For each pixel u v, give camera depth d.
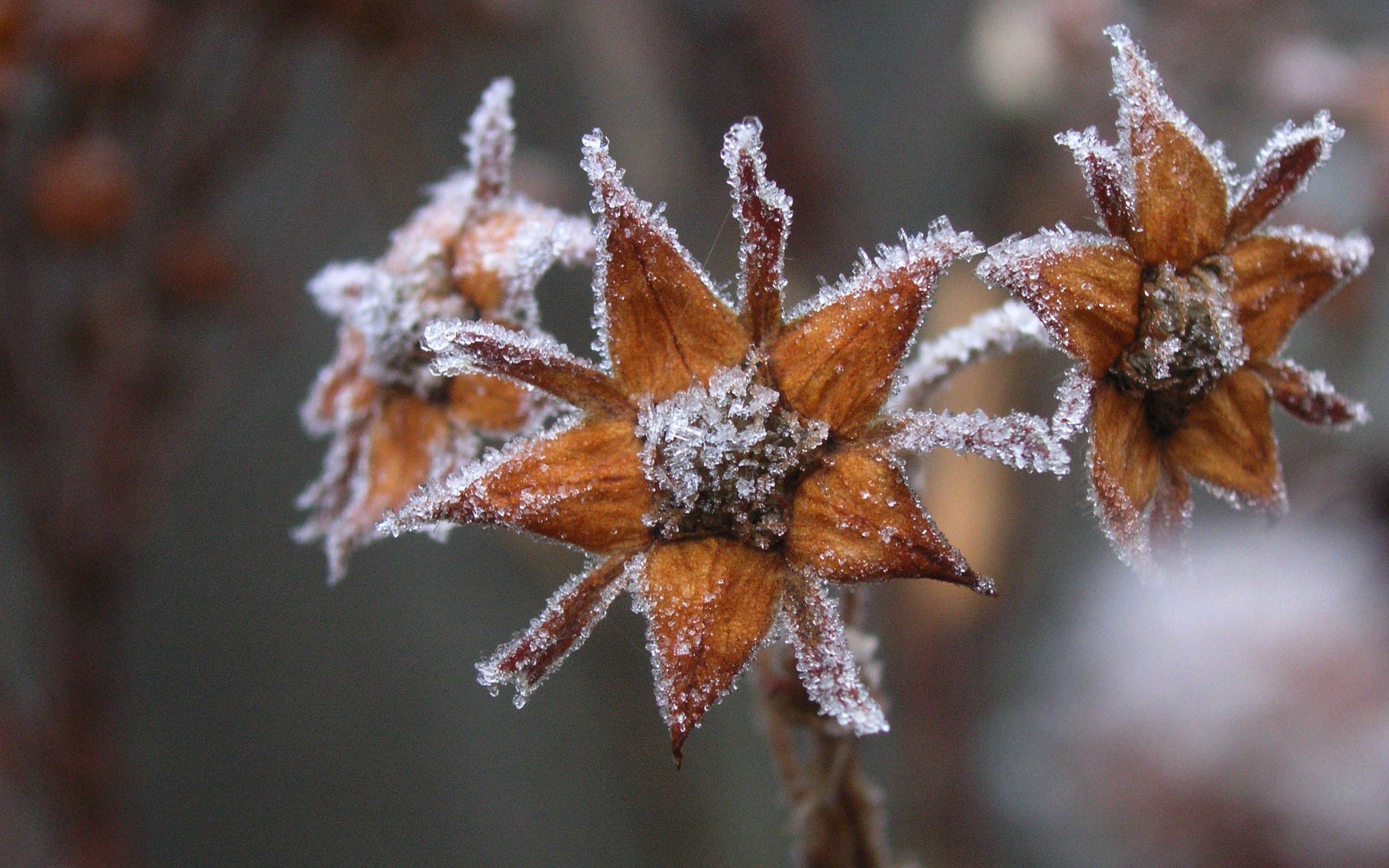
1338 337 0.18
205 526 0.29
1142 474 0.13
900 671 0.20
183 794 0.29
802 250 0.19
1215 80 0.20
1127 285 0.13
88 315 0.18
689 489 0.13
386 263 0.14
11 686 0.19
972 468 0.19
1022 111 0.19
